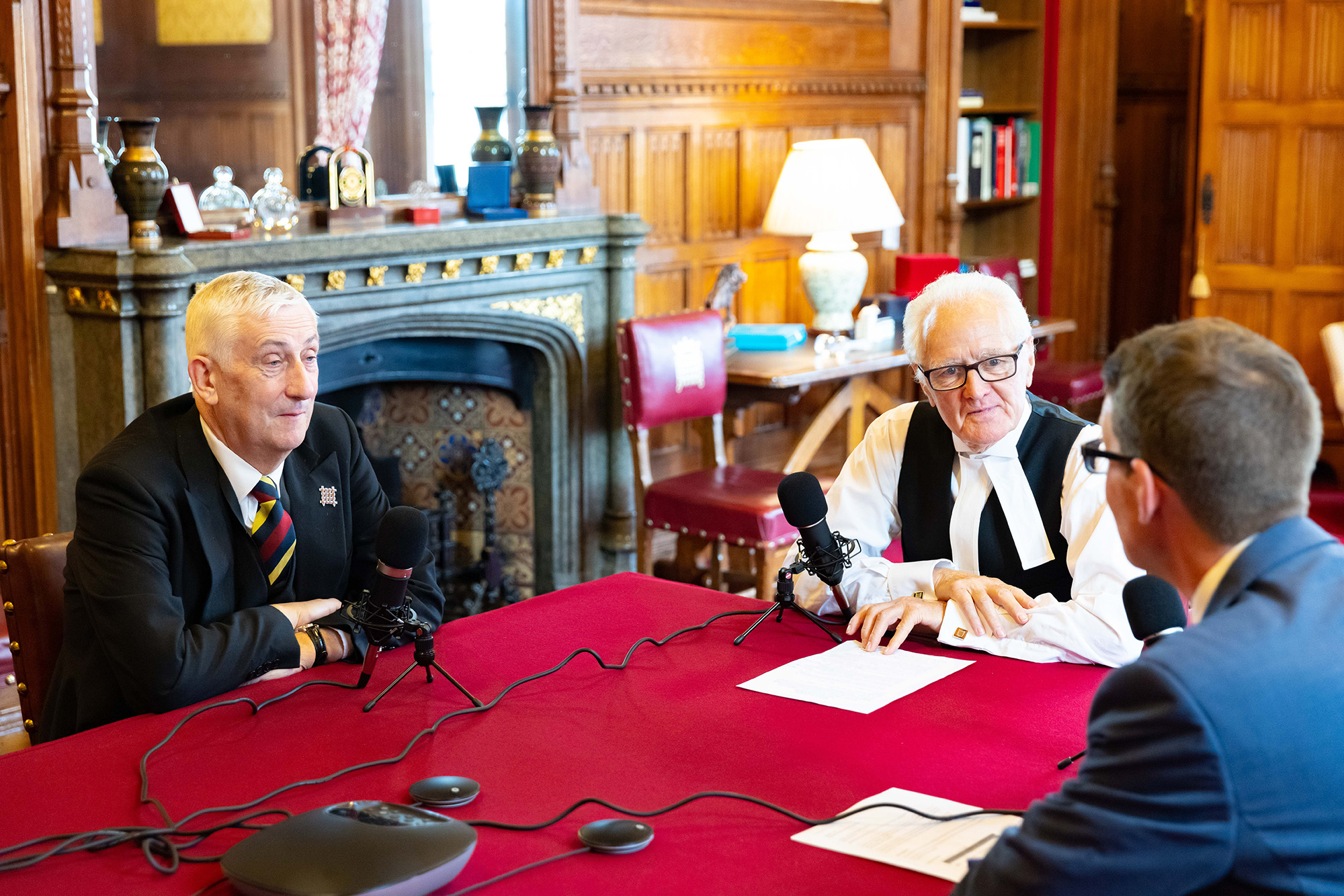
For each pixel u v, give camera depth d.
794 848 1.44
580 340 4.93
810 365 4.83
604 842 1.43
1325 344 6.05
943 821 1.49
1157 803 1.11
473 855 1.43
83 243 3.69
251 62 4.14
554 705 1.88
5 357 3.70
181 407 2.27
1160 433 1.23
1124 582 2.18
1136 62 8.01
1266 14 6.30
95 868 1.41
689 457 5.72
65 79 3.65
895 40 6.43
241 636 2.04
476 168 4.69
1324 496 6.02
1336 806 1.13
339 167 4.28
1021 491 2.37
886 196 5.36
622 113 5.31
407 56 4.53
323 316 4.12
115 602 2.02
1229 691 1.11
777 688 1.94
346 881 1.28
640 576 2.57
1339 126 6.24
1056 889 1.15
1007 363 2.31
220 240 3.84
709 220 5.74
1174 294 8.28
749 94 5.79
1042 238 7.38
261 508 2.25
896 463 2.52
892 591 2.28
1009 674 2.00
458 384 5.00
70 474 3.79
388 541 1.88
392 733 1.79
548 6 4.85
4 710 3.48
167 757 1.72
